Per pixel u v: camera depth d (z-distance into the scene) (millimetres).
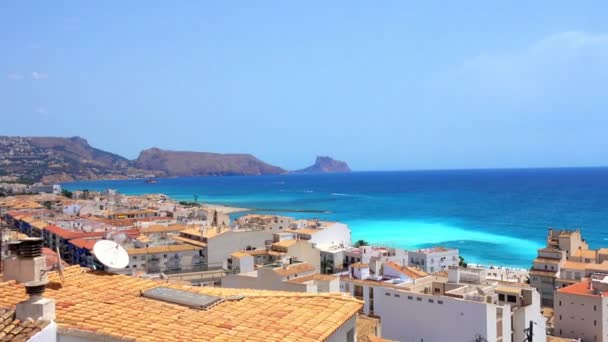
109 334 17469
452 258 169500
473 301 85438
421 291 101188
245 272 130125
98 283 24062
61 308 19797
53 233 187500
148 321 18969
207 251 167000
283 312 20703
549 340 100188
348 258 168500
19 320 17844
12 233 84312
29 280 22266
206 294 22719
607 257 149750
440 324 88125
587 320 108375
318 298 22734
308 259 166000
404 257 164000
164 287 23750
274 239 180375
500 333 85875
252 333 18266
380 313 96625
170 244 171375
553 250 148500
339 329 20828
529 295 91000
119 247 28359
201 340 17391
